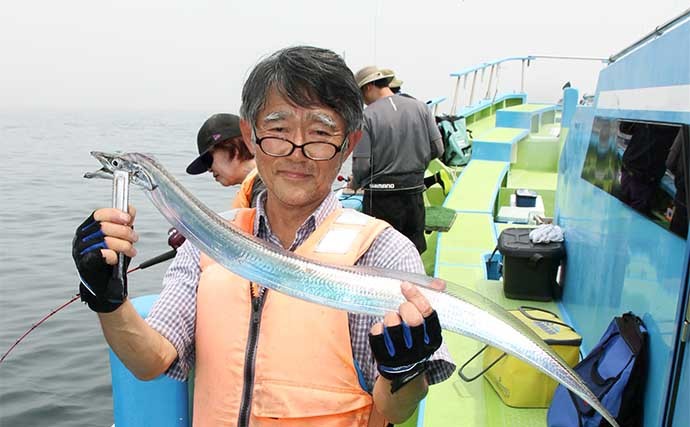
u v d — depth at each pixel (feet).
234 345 5.62
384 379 4.98
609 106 11.51
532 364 5.25
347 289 5.10
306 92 5.16
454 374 11.52
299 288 5.12
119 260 4.76
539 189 26.48
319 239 5.78
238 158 11.41
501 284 15.64
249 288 5.75
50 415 18.28
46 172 89.15
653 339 8.15
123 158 4.85
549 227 14.88
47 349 22.59
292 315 5.56
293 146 5.30
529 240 14.76
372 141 17.30
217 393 5.65
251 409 5.53
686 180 7.14
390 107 17.48
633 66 10.05
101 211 4.70
